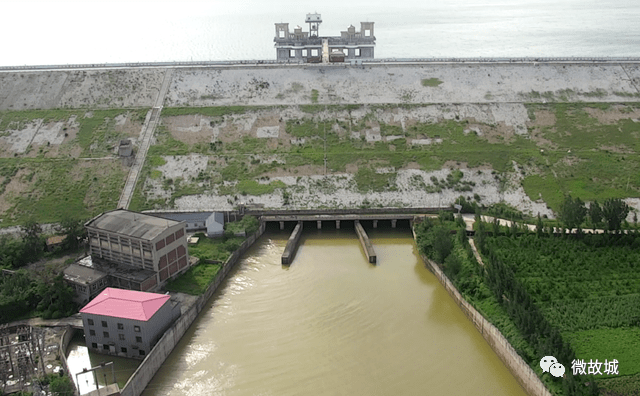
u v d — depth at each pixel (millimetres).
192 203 137125
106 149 151875
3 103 167625
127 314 86750
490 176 144000
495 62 182625
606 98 169625
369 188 142000
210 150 151750
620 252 112500
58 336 91875
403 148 152750
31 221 124750
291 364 88562
